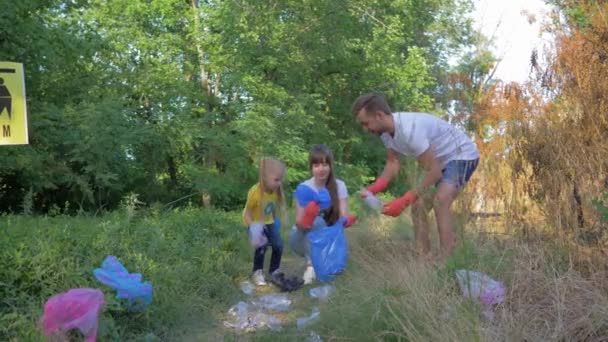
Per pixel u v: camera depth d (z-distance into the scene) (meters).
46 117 13.51
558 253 4.01
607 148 4.36
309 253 5.39
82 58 15.14
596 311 3.12
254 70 15.61
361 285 3.96
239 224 8.30
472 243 3.93
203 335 3.78
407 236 4.88
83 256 4.18
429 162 4.46
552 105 4.86
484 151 4.77
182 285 4.45
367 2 17.66
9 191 14.49
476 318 2.83
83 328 3.12
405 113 4.74
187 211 9.79
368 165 19.89
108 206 16.00
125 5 17.17
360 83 18.64
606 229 4.13
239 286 5.21
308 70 16.56
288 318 4.17
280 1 16.14
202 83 17.27
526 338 2.99
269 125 14.95
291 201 15.19
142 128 14.84
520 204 4.62
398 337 3.05
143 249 5.02
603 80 4.69
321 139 17.45
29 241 4.11
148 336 3.53
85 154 13.45
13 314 3.16
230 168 15.46
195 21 16.12
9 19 11.98
